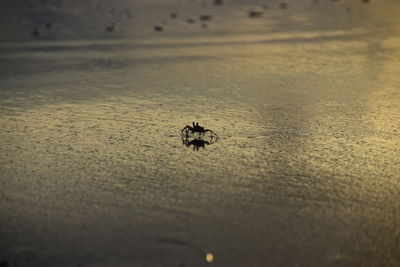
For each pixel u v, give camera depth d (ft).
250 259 34.37
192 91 78.74
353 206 41.37
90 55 108.68
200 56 106.93
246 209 41.16
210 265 33.73
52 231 38.32
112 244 36.40
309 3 203.51
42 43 122.52
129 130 60.54
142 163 50.78
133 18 166.50
